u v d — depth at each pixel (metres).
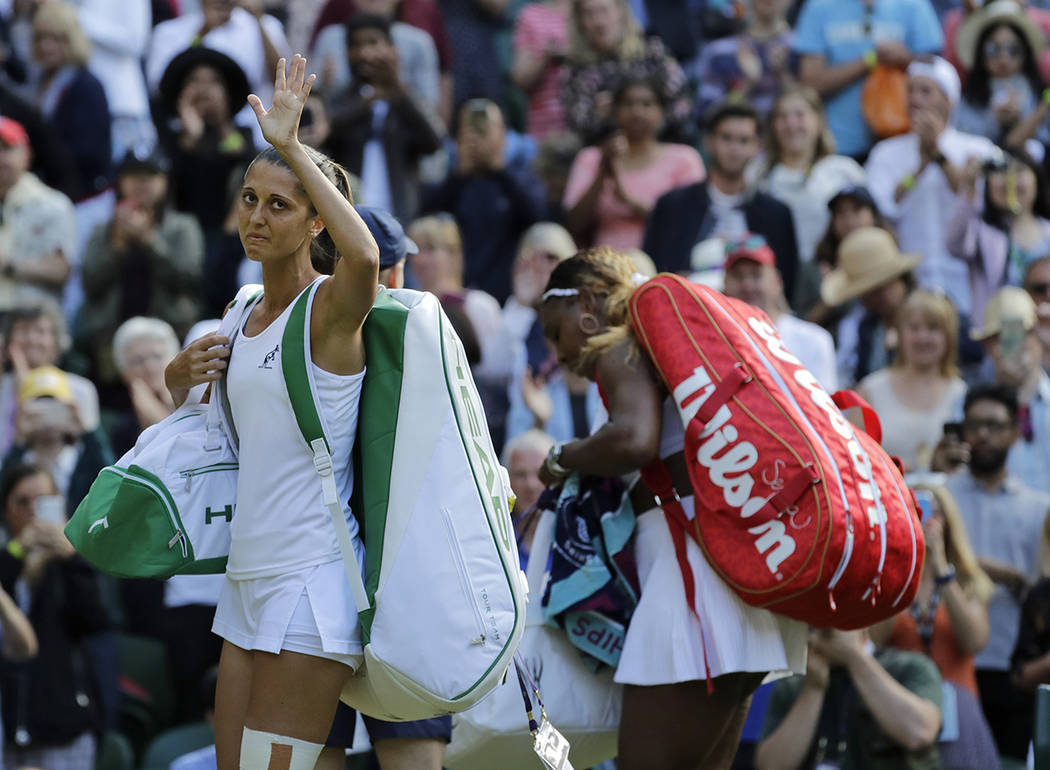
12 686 16.67
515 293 21.19
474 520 8.88
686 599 10.66
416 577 8.75
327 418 8.73
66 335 21.62
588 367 11.12
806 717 13.81
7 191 22.88
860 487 10.29
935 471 17.05
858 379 20.12
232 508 9.28
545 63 28.05
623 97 22.97
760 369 10.46
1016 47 25.95
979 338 20.02
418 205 23.52
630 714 10.85
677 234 21.31
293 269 8.84
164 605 18.75
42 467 17.92
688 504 10.80
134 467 9.20
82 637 17.06
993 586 16.14
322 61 26.69
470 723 11.27
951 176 22.70
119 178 21.95
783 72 26.52
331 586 8.77
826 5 26.00
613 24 26.14
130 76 26.95
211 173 22.78
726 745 11.25
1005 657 16.28
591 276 11.37
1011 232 22.72
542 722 10.12
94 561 9.27
